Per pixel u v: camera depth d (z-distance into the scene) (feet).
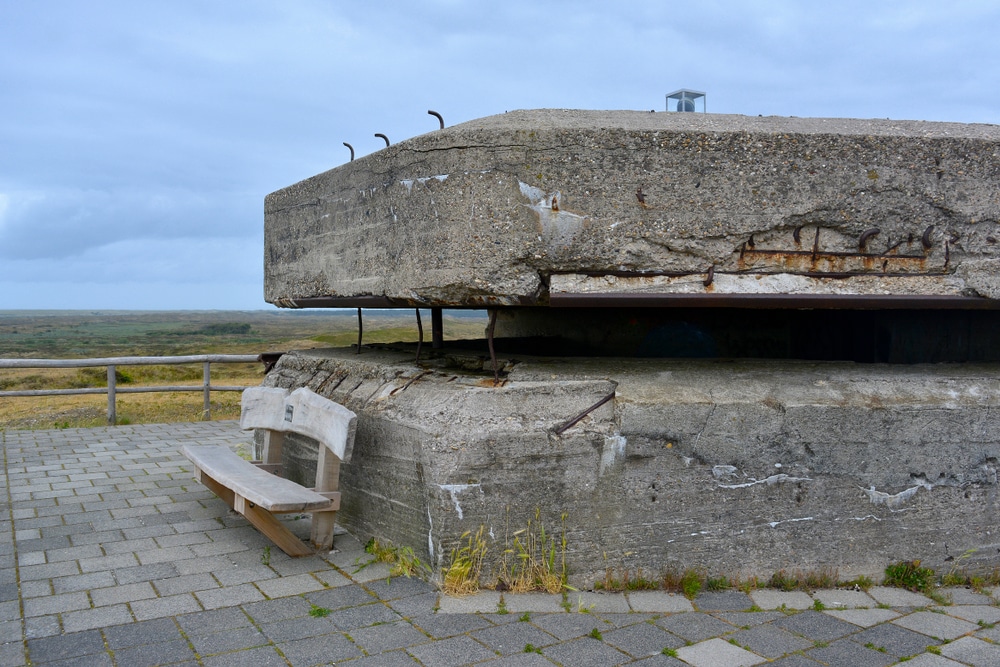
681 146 11.56
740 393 12.01
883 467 12.13
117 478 18.58
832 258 11.92
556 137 11.47
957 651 9.69
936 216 12.00
